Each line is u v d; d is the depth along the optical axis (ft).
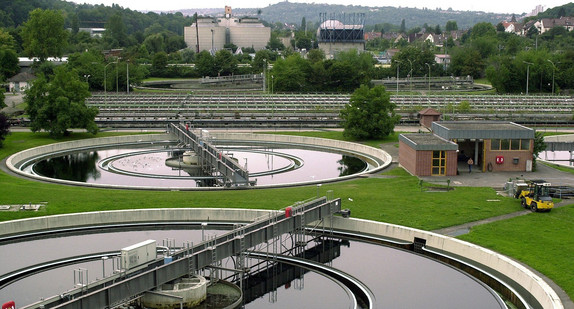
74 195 246.06
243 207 231.09
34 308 130.52
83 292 138.21
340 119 475.31
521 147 296.30
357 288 165.07
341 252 192.75
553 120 475.31
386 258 186.60
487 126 314.96
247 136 407.23
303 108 537.24
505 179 278.46
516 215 218.38
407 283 166.91
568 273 162.40
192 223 221.87
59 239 205.16
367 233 208.74
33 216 219.61
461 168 302.86
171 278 152.35
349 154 363.76
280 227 188.14
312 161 341.62
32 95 390.83
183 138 368.68
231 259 190.39
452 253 186.91
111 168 320.50
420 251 192.85
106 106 518.78
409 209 226.17
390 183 271.08
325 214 208.54
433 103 564.30
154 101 551.59
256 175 303.48
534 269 165.78
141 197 244.63
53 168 319.47
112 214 219.82
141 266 150.82
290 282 171.12
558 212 221.87
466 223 209.97
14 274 172.65
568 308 143.43
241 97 584.40
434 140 299.58
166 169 321.11
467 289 162.71
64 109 385.50
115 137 393.29
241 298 156.87
